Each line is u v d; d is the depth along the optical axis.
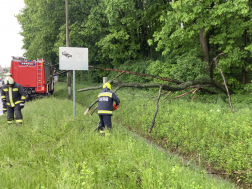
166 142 5.40
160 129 5.95
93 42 22.23
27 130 4.96
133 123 7.05
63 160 3.50
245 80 13.14
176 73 11.41
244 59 12.74
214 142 4.78
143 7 17.14
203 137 5.02
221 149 4.51
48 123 5.57
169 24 10.15
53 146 4.06
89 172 2.71
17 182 2.78
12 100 5.99
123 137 5.13
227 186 3.25
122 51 19.05
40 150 3.84
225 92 11.42
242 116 6.32
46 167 3.18
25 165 3.32
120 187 2.73
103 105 5.24
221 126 5.40
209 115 6.60
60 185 2.50
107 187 2.79
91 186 2.62
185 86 9.01
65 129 5.17
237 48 10.70
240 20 10.48
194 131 5.39
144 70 16.05
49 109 8.18
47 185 2.68
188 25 10.46
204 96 10.96
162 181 2.76
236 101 10.16
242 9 8.27
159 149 4.82
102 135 5.02
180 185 2.77
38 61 13.91
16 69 13.59
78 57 7.18
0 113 10.03
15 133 4.82
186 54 12.62
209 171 3.91
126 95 11.46
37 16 20.61
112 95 5.25
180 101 9.63
